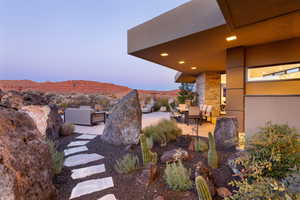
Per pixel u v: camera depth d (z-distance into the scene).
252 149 1.89
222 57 5.60
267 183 1.21
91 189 2.03
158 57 5.60
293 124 2.15
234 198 1.27
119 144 3.83
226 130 3.29
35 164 1.61
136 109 4.05
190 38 3.79
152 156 2.61
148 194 1.88
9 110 1.74
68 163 2.82
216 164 2.44
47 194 1.67
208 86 8.66
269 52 4.11
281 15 2.62
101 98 15.67
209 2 3.22
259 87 4.31
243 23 2.87
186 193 1.86
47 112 4.23
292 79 3.88
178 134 4.17
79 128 6.08
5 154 1.31
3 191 1.19
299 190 1.08
